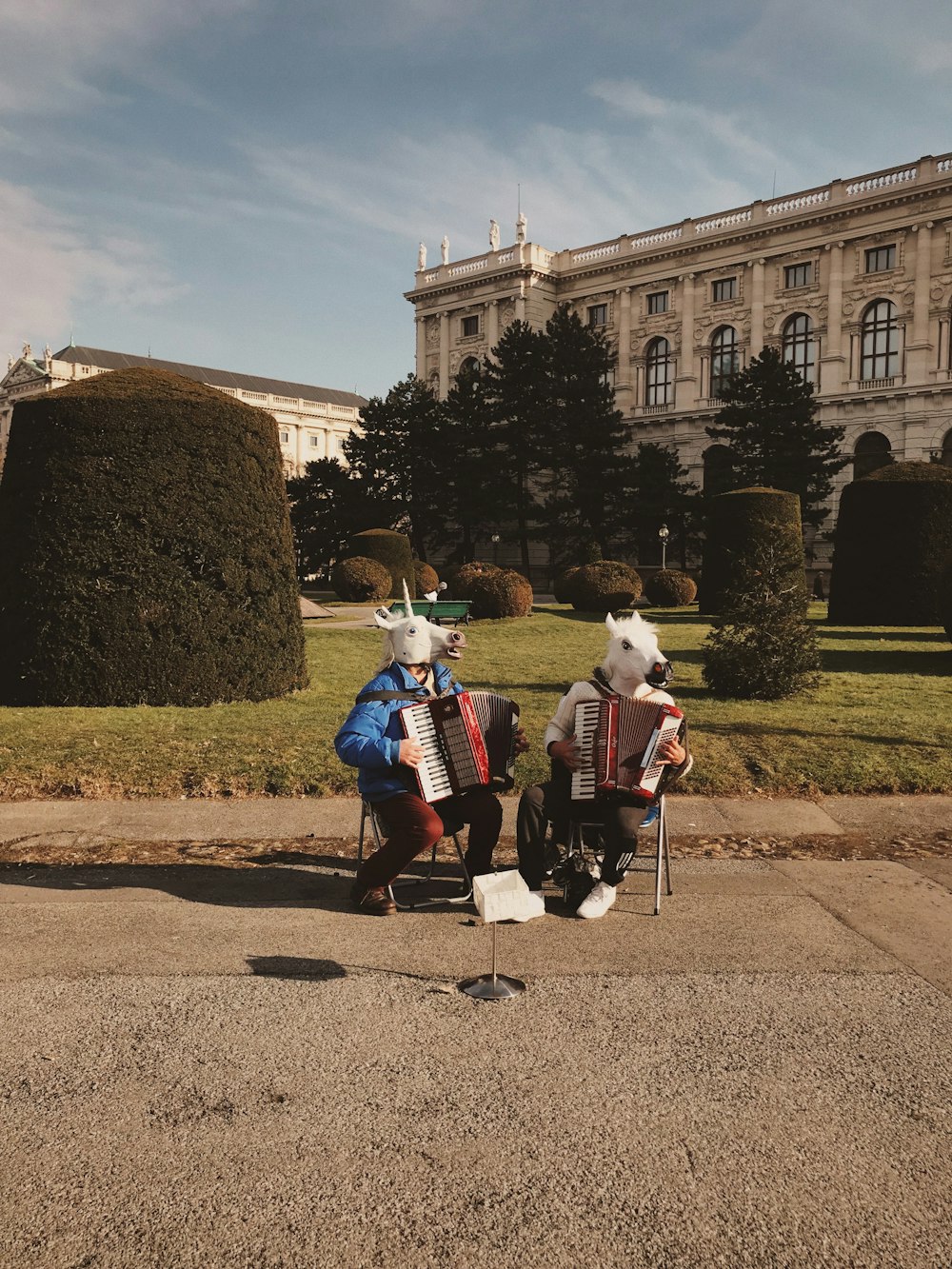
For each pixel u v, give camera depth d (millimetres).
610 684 4715
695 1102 2926
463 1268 2217
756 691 10992
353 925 4438
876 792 7113
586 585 28094
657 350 59375
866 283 50375
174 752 7469
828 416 51438
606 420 51219
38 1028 3359
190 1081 3014
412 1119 2820
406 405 55562
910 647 17172
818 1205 2447
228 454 10094
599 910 4570
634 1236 2326
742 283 54812
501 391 52062
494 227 64188
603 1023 3453
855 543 22203
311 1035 3338
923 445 48562
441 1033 3367
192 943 4172
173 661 9750
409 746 4383
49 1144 2666
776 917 4613
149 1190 2475
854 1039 3363
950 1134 2781
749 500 25859
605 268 60062
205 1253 2250
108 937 4238
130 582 9625
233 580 10086
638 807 4531
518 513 52562
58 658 9539
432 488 54938
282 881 5098
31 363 89875
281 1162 2600
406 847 4465
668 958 4082
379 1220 2367
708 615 26406
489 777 4562
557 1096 2957
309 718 9047
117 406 9617
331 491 56906
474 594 25062
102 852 5602
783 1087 3025
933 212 47875
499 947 4176
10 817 6234
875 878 5254
